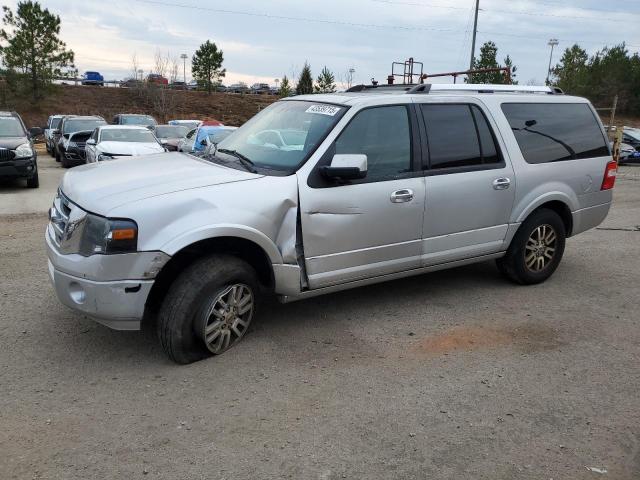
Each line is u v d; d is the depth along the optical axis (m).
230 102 59.19
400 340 4.50
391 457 3.04
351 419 3.38
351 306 5.21
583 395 3.73
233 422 3.32
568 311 5.23
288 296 4.37
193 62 60.94
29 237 7.57
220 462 2.96
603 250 7.59
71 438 3.13
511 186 5.40
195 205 3.82
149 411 3.41
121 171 4.42
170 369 3.93
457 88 5.38
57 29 42.91
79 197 3.93
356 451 3.08
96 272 3.65
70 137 18.22
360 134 4.56
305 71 56.53
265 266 4.29
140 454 3.01
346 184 4.42
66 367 3.93
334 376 3.89
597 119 6.25
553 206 5.97
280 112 5.14
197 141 13.48
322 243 4.36
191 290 3.86
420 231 4.88
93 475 2.84
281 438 3.18
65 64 43.94
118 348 4.23
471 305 5.32
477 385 3.82
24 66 42.56
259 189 4.07
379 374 3.94
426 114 4.93
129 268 3.65
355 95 4.88
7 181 13.56
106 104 52.25
